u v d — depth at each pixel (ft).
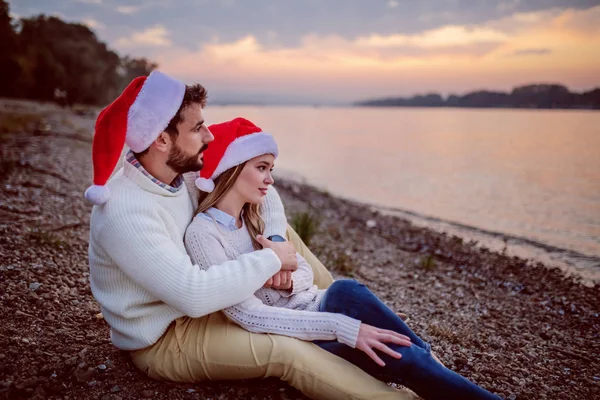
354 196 41.29
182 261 6.44
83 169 26.84
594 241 26.30
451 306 13.87
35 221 15.08
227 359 6.83
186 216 7.39
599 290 17.01
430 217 32.50
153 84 6.31
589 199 40.96
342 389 6.55
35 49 168.55
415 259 19.54
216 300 6.42
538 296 15.74
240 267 6.69
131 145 6.45
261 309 7.02
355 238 22.45
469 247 23.24
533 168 64.69
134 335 6.92
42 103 148.87
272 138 7.50
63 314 9.57
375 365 6.92
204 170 7.45
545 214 34.27
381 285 15.33
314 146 104.17
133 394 7.08
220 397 7.30
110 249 6.36
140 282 6.37
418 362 6.59
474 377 9.30
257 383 7.77
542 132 169.07
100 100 228.43
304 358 6.67
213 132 7.48
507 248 24.29
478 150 95.09
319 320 6.95
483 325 12.45
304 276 8.24
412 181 52.19
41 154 29.45
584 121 278.05
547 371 9.98
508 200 40.29
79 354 8.00
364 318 7.20
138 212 6.39
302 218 19.47
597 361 10.71
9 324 8.71
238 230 7.70
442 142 119.96
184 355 7.00
